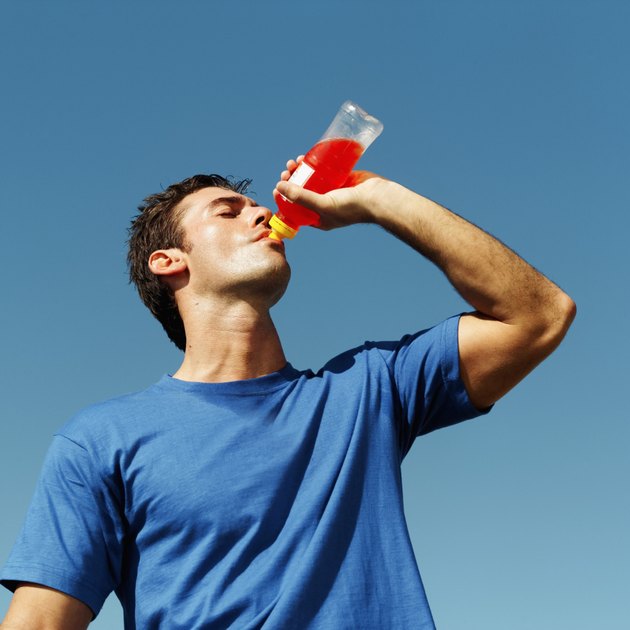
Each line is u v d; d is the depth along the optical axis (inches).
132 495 80.0
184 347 94.2
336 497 79.4
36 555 79.1
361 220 87.4
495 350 84.2
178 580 77.8
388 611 77.1
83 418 82.7
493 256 84.4
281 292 88.4
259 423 82.2
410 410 84.8
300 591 76.5
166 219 92.8
